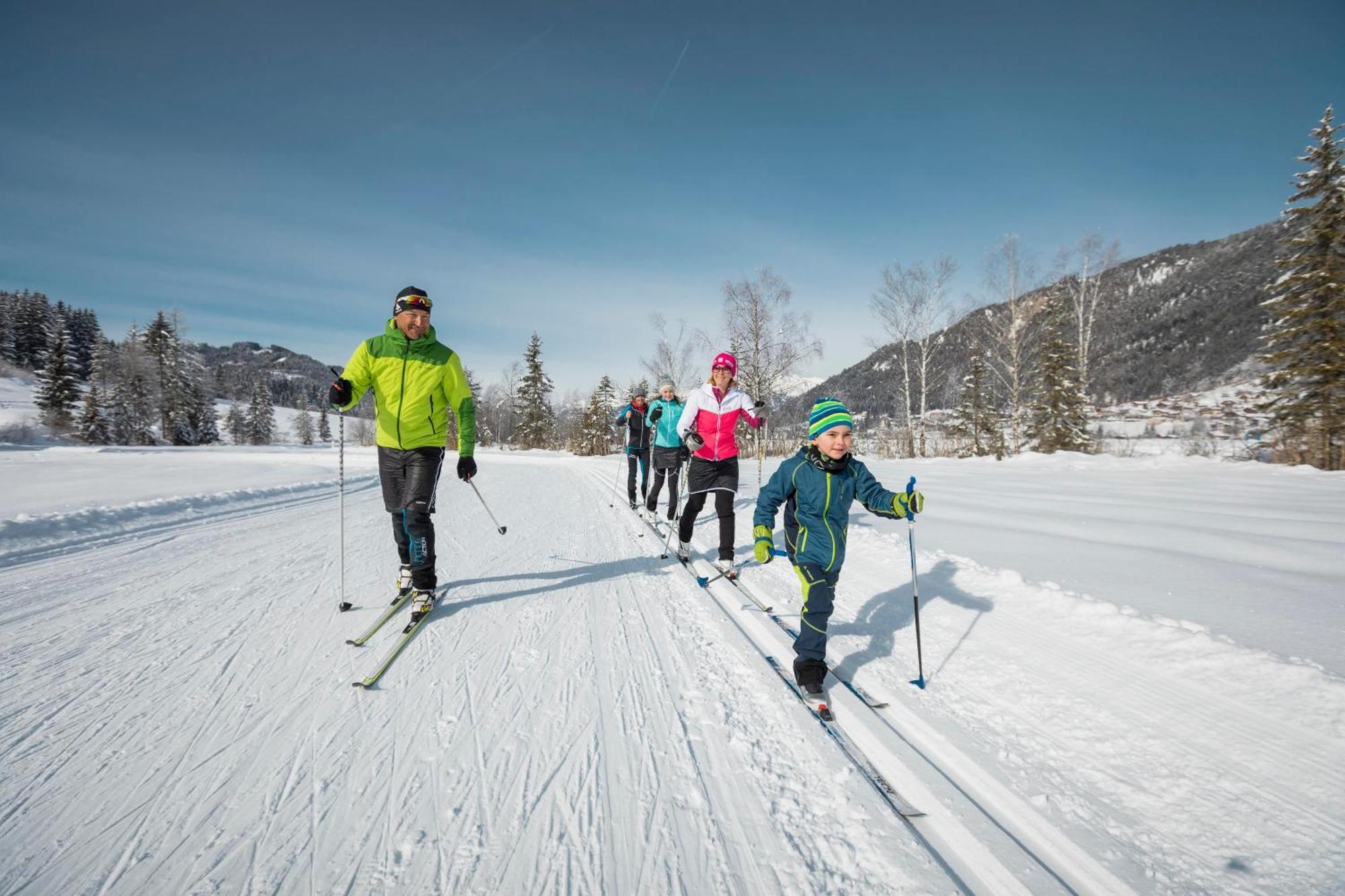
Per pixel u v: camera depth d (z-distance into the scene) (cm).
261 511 882
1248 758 220
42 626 366
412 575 377
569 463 2584
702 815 194
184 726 246
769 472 1441
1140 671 288
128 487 1094
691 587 455
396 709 262
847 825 190
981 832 186
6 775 211
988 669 301
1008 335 2566
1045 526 667
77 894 157
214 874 166
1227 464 1452
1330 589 403
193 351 6250
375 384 379
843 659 317
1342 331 1440
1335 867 169
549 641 344
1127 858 177
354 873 167
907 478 1292
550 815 193
